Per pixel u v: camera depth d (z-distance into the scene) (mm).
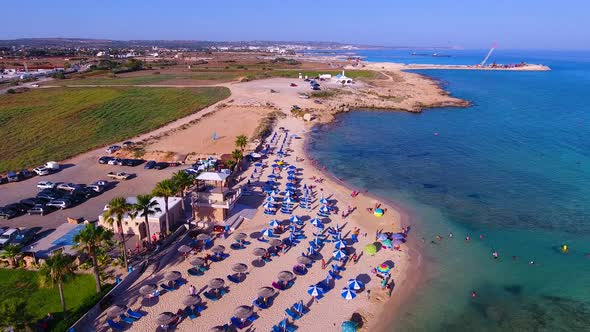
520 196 66875
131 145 89688
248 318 36031
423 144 97812
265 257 46094
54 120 110750
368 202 63500
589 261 48000
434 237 53156
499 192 68500
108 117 116312
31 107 124688
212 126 108500
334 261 46312
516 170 79500
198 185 58969
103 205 59812
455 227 56000
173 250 46625
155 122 112062
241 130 104938
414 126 116375
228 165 73938
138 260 43406
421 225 56312
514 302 40594
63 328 32375
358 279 43281
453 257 48469
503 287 43000
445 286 42875
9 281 39656
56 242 45656
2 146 89812
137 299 38000
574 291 42406
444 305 39844
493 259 48250
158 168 76938
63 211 57594
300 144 95875
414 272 45125
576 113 137750
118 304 37188
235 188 64188
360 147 94750
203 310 36875
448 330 36500
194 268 43562
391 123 119812
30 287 38781
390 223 56656
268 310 37344
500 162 84500
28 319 29828
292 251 48000
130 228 49469
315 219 53938
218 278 40969
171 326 34594
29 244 47625
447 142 99688
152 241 47594
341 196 65625
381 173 77312
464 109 143000
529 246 51250
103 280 39906
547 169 80062
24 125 106438
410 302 40031
